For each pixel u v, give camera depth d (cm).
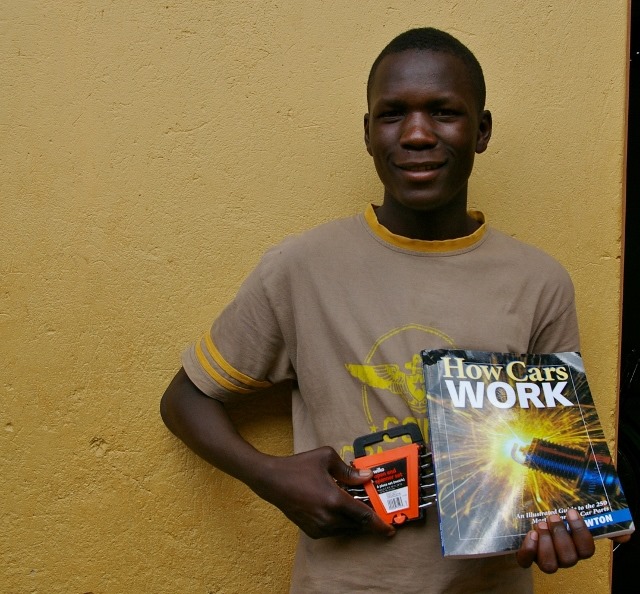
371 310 110
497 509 96
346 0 140
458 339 108
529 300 115
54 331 133
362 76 140
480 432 101
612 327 146
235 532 137
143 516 135
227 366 117
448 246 114
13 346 132
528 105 145
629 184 416
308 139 139
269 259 117
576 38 146
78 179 133
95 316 134
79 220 133
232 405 135
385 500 103
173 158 136
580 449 103
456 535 94
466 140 111
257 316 116
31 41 133
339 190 140
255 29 138
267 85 138
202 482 136
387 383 107
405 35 117
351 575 105
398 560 104
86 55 134
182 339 136
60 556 133
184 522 136
